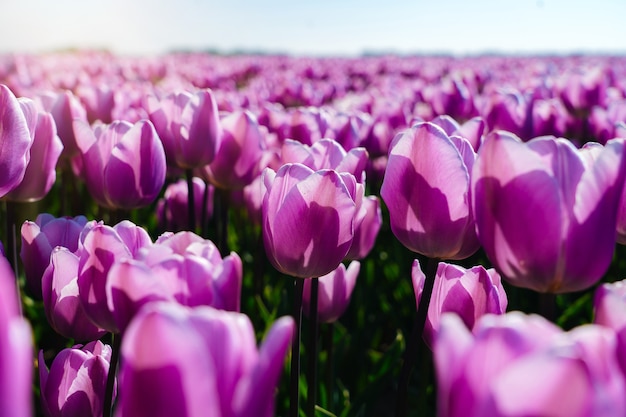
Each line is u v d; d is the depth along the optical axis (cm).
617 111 102
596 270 33
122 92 129
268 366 22
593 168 32
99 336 43
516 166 33
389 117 117
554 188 32
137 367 21
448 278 41
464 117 122
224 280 29
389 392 83
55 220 48
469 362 21
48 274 41
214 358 23
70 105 71
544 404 19
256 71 392
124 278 28
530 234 33
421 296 43
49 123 52
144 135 54
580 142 123
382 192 43
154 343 20
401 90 225
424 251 42
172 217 81
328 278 56
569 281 33
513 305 70
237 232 98
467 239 41
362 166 51
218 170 67
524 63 518
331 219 40
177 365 21
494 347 21
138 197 56
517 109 91
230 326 23
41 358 40
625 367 26
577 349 19
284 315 70
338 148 55
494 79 261
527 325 22
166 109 66
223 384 23
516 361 20
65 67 313
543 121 100
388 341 95
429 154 40
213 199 84
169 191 80
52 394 39
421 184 40
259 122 107
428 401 69
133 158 54
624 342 26
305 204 40
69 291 41
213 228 87
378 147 99
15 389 17
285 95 183
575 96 119
